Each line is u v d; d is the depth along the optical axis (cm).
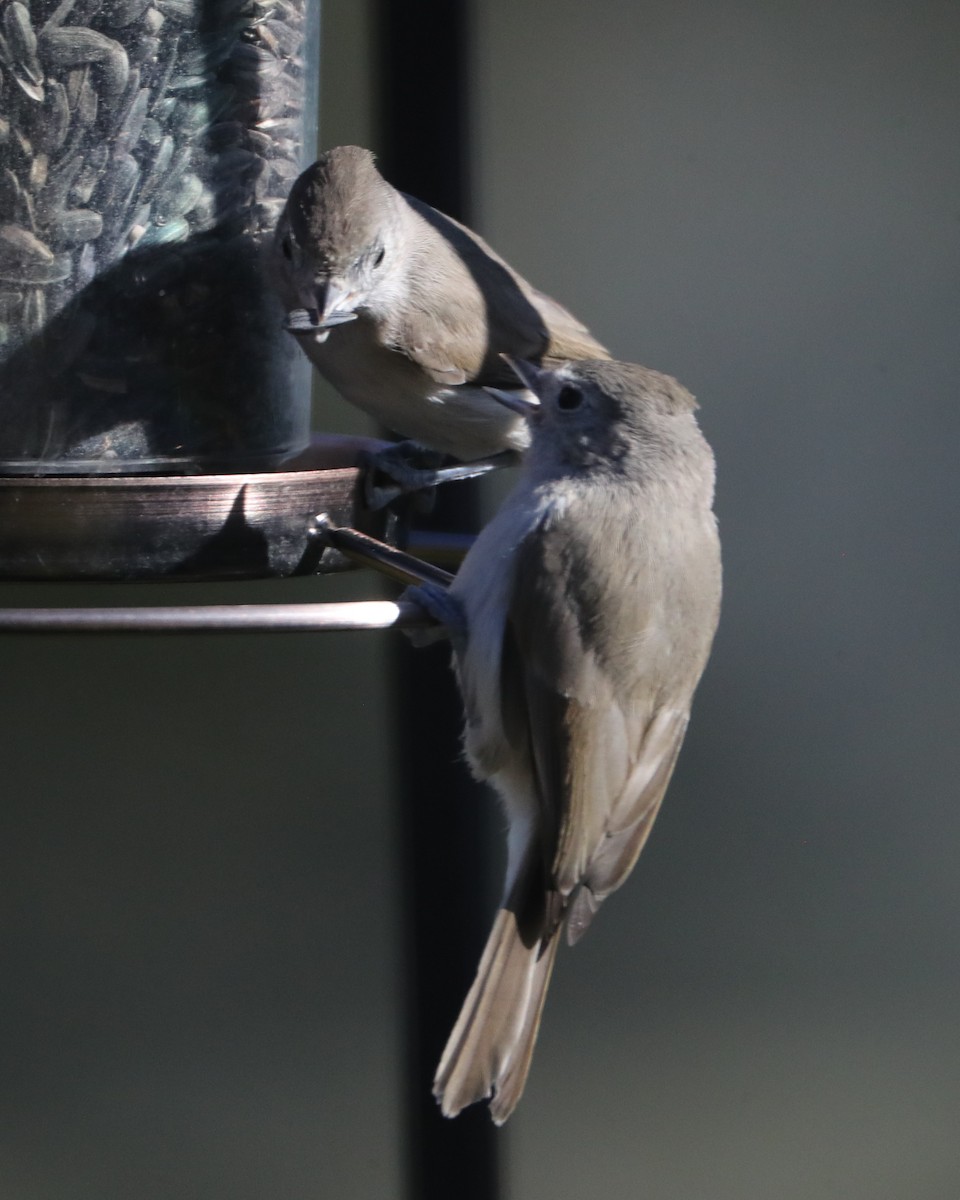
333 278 963
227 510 894
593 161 1495
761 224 1492
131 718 1398
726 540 1475
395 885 1360
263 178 983
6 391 944
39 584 904
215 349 972
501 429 1070
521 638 917
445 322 1042
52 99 931
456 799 990
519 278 1099
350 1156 1272
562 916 901
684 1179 1291
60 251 941
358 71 1399
